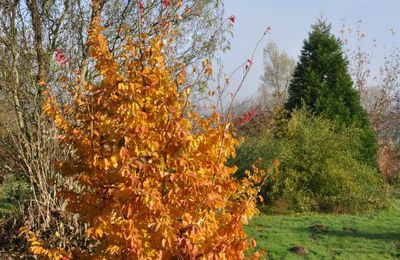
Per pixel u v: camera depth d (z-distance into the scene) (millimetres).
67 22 7812
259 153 13539
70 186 6668
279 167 13664
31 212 6715
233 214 4160
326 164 14000
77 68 7648
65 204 6625
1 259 6293
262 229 10492
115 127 3953
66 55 7602
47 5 7828
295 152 14242
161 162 3900
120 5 8203
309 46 18125
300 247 8656
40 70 7301
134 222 3832
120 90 3959
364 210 13445
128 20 8242
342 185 13867
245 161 13523
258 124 17172
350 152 15031
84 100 4277
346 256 8367
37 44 7617
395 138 26328
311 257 8266
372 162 16828
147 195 3592
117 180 3945
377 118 23375
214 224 4102
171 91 4035
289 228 10656
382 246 9086
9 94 7391
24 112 7273
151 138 3846
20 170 7738
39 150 6695
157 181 3885
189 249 3641
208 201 3900
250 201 4227
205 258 3801
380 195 14062
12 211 7746
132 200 3758
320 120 15477
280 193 13664
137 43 4152
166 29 5055
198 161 3932
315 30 18219
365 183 14461
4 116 7488
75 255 4465
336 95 17109
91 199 4078
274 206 13258
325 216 12461
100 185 4094
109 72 4062
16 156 7457
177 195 3896
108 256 4027
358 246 9094
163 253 3881
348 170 14336
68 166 4336
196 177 3809
